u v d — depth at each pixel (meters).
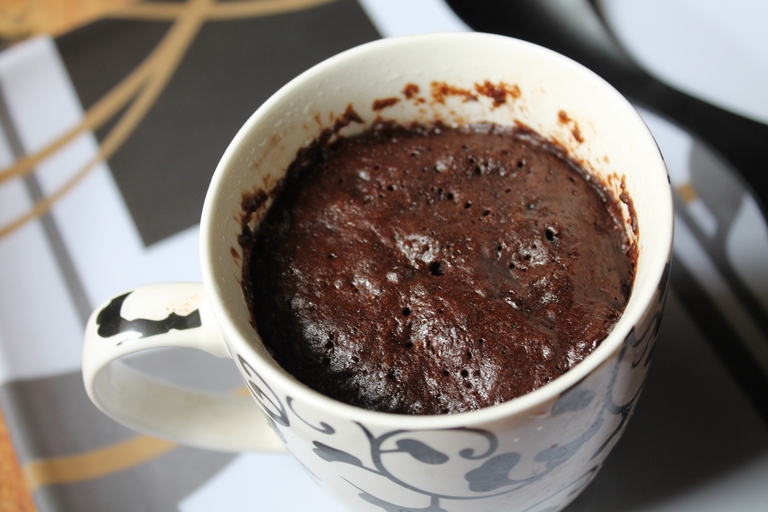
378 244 0.25
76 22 0.40
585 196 0.26
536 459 0.21
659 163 0.23
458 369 0.23
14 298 0.32
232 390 0.29
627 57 0.33
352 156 0.27
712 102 0.32
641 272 0.22
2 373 0.30
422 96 0.27
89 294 0.32
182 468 0.29
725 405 0.27
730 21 0.33
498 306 0.24
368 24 0.36
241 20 0.37
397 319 0.24
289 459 0.28
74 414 0.30
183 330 0.23
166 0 0.37
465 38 0.26
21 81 0.36
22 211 0.34
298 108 0.26
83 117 0.35
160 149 0.34
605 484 0.27
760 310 0.28
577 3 0.34
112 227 0.33
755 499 0.26
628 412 0.23
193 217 0.33
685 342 0.28
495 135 0.27
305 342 0.24
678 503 0.26
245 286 0.25
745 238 0.30
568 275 0.24
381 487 0.22
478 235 0.25
